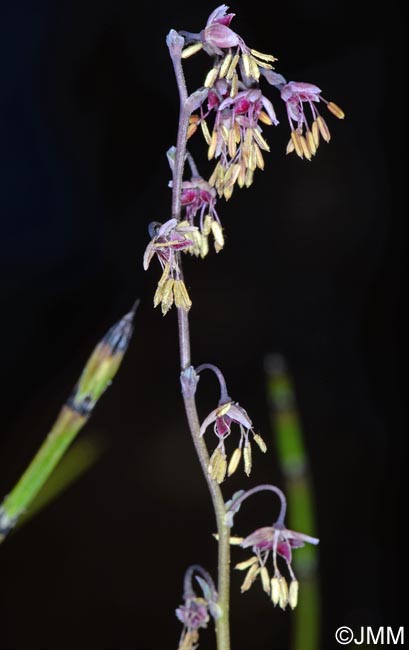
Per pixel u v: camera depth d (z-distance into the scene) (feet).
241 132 0.49
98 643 0.91
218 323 1.25
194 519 1.03
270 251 1.30
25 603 0.94
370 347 1.22
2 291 1.27
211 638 0.88
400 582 0.97
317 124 0.49
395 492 1.06
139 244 1.31
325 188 1.31
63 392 1.19
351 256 1.28
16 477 1.08
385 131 1.31
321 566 0.99
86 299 1.28
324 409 1.16
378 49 1.32
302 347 1.22
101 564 0.98
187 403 0.49
